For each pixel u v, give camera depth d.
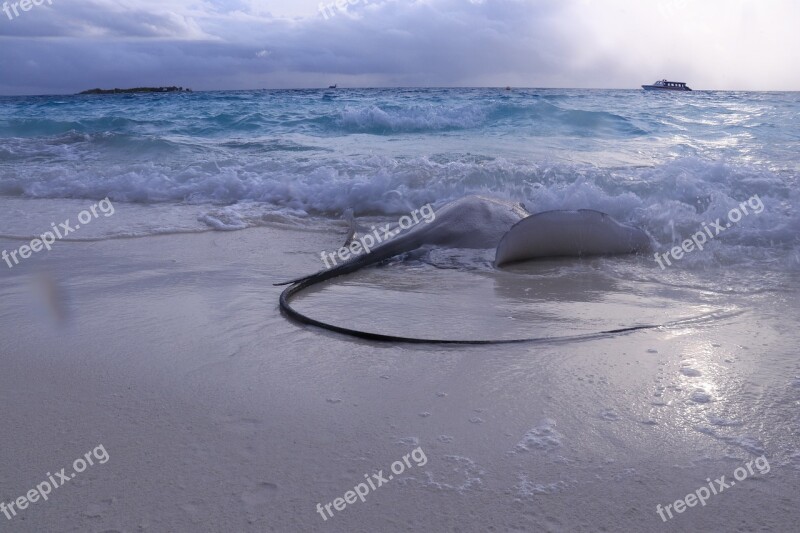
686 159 7.55
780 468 1.89
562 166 7.80
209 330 3.23
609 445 2.04
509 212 5.36
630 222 5.77
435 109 14.26
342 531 1.63
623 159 9.08
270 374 2.66
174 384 2.56
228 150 11.08
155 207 7.26
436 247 4.98
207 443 2.07
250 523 1.66
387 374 2.65
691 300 3.70
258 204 7.36
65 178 8.66
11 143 11.77
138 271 4.52
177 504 1.75
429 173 7.67
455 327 3.29
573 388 2.47
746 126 12.56
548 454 1.99
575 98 21.19
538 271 4.50
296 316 3.37
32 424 2.23
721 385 2.48
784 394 2.38
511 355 2.85
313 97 26.48
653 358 2.77
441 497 1.77
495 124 14.08
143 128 15.29
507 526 1.64
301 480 1.86
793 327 3.16
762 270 4.32
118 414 2.30
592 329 3.21
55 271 4.54
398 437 2.11
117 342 3.07
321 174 8.08
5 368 2.76
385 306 3.70
